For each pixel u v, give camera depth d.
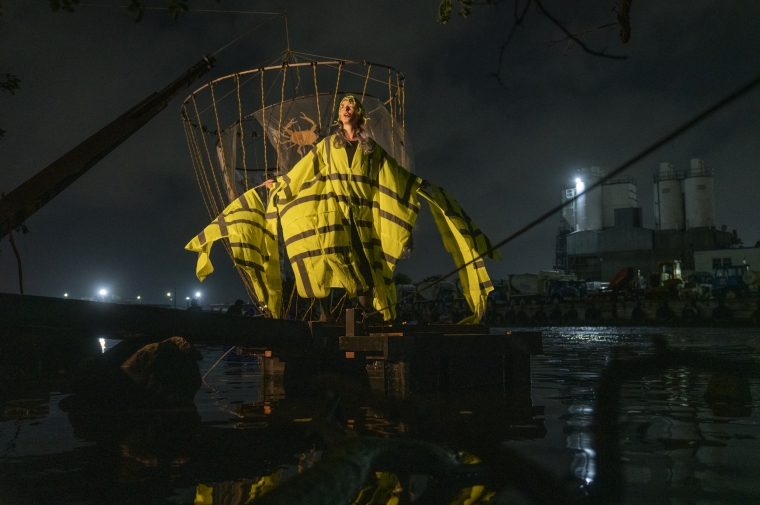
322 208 7.05
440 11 4.04
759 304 41.28
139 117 6.58
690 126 1.37
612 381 2.53
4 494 3.11
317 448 4.09
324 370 7.17
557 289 55.12
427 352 6.64
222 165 8.39
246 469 3.55
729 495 2.92
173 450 4.10
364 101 7.96
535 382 8.30
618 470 3.31
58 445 4.32
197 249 7.41
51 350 9.42
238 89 7.93
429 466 3.13
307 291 6.96
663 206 67.88
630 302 48.38
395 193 7.08
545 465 3.44
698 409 5.50
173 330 5.76
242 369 11.35
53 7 3.62
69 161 5.95
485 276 7.45
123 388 6.22
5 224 5.45
